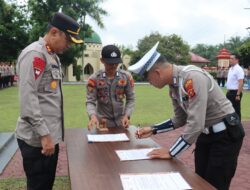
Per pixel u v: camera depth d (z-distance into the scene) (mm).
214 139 3039
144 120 10453
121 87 4328
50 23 3014
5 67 27219
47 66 2977
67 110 12586
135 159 2959
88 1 34500
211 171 3068
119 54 4164
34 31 32188
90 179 2496
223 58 43625
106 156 3088
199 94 2746
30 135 3016
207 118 2998
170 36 43625
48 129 2982
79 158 3031
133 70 2922
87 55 45312
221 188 3061
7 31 32438
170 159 2949
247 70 27484
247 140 7703
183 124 3381
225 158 3012
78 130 4332
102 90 4316
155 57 2881
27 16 33469
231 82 9242
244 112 12352
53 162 3148
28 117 2846
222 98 3004
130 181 2424
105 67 4258
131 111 4398
